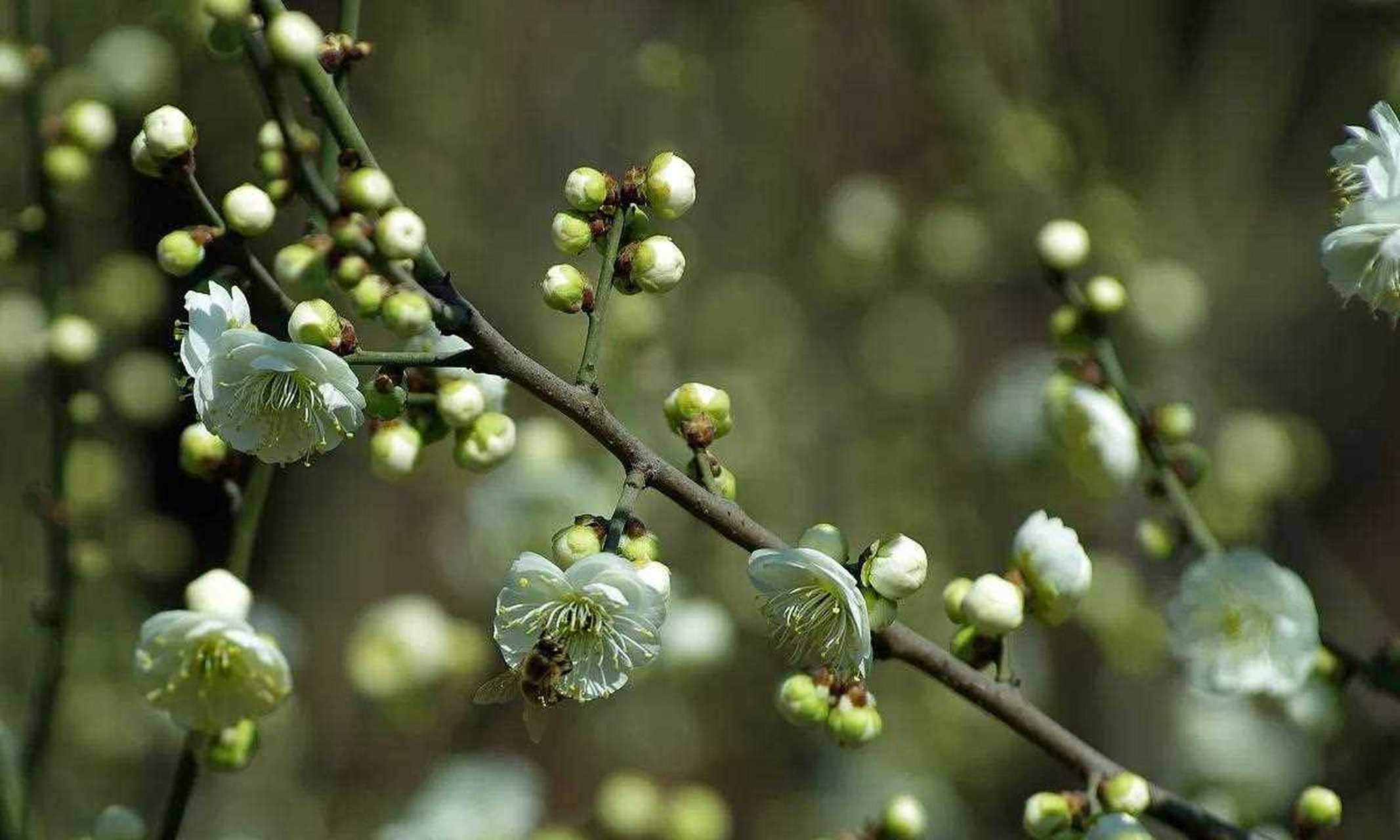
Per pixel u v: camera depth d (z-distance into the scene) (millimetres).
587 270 9969
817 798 11062
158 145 4438
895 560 4293
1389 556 15297
